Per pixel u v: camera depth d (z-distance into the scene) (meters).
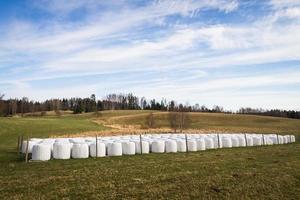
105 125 79.19
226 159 22.31
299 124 101.75
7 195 12.23
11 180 14.72
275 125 99.12
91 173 16.44
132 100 181.38
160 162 20.47
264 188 14.12
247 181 15.17
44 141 26.52
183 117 86.06
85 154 22.84
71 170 17.30
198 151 28.36
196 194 12.92
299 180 15.88
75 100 177.25
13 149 30.16
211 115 116.56
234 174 16.59
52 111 155.50
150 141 27.92
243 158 22.98
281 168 18.66
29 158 22.75
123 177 15.52
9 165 19.06
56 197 12.04
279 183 15.06
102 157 23.17
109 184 14.07
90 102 157.25
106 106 174.12
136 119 104.06
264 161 21.48
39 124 64.06
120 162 20.41
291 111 148.38
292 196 13.29
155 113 115.00
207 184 14.43
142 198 12.20
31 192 12.67
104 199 11.92
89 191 12.92
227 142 33.34
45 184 13.98
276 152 27.55
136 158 22.59
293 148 31.94
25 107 144.25
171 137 34.28
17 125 59.78
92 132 56.28
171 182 14.66
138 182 14.53
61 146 22.09
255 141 36.75
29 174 16.16
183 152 27.30
